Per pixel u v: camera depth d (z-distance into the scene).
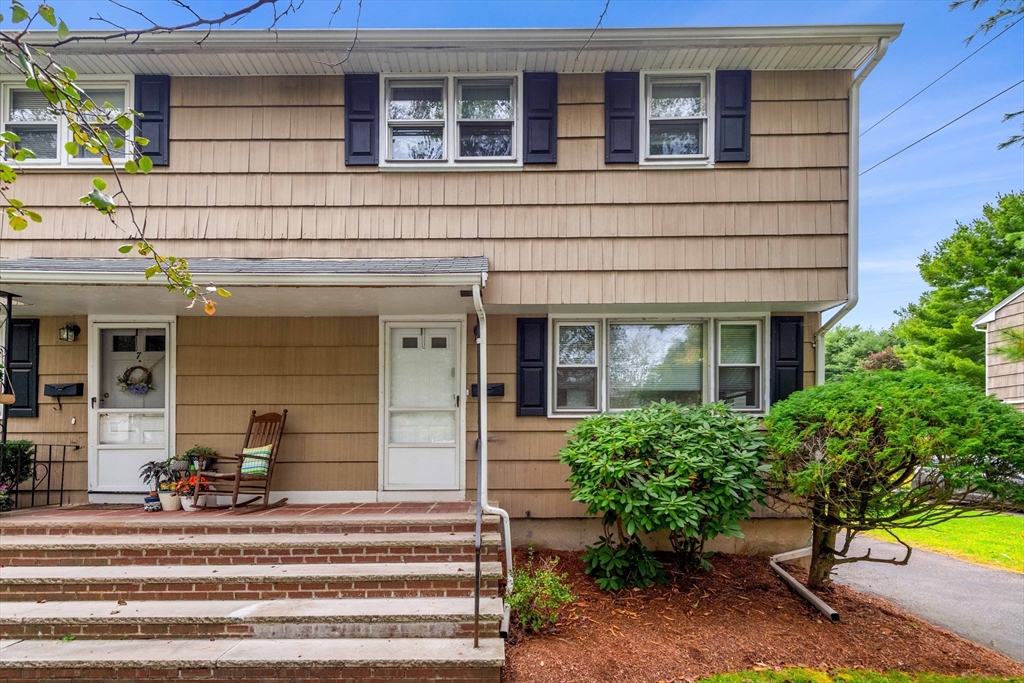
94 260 5.35
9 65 5.42
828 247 5.36
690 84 5.59
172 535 4.49
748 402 5.77
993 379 12.62
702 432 4.62
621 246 5.46
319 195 5.53
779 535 5.57
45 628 3.64
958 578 5.39
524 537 5.63
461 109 5.63
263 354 5.91
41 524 4.50
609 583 4.62
